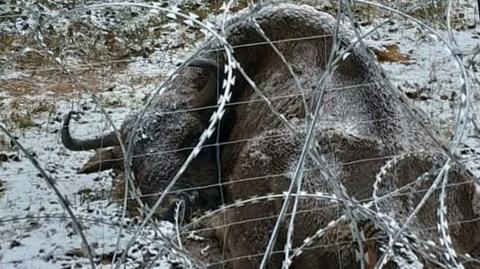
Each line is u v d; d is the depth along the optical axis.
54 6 12.88
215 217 5.85
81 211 6.45
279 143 5.24
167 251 3.99
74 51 11.02
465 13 10.78
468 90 3.41
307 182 4.76
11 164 7.45
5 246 5.97
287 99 5.71
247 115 6.04
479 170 6.40
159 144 6.39
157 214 6.07
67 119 6.79
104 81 9.84
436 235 4.47
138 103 8.95
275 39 6.25
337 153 4.92
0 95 9.39
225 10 3.88
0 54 10.78
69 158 7.59
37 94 9.42
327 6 11.40
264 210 5.03
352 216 3.48
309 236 4.63
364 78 5.50
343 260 4.43
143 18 12.09
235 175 5.48
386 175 4.70
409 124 5.15
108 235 5.99
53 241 6.01
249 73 6.32
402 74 8.97
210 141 6.29
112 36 11.52
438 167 4.58
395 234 3.50
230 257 5.30
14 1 12.45
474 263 4.66
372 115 5.23
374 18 10.65
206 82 6.65
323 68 5.91
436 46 9.65
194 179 6.27
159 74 10.07
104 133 7.89
